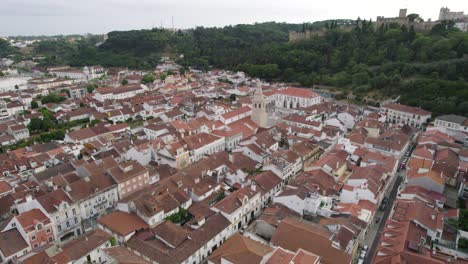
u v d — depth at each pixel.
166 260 77.44
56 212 90.44
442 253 78.38
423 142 141.12
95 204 102.19
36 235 85.50
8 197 105.81
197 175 113.56
